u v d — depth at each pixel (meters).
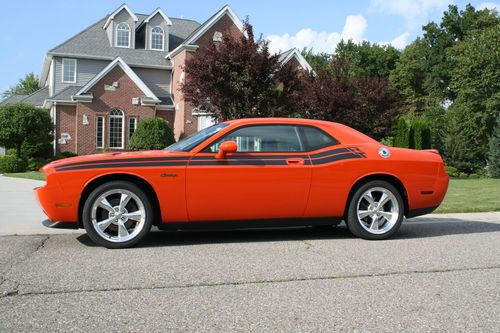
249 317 3.58
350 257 5.56
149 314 3.62
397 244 6.38
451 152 34.62
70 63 32.50
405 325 3.46
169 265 5.10
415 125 30.47
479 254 5.77
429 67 62.53
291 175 6.34
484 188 15.80
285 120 6.63
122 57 32.97
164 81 33.81
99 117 29.67
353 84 22.86
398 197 6.71
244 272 4.84
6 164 25.28
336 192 6.50
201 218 6.19
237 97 18.48
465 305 3.91
